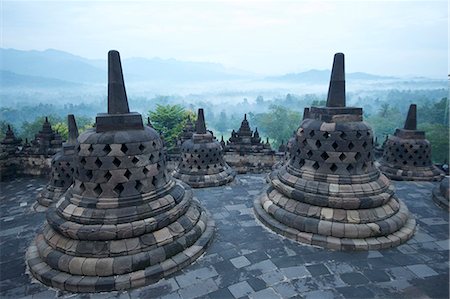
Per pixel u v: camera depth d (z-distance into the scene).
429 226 11.17
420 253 9.23
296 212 10.46
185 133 26.95
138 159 8.73
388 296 7.31
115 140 8.49
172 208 9.24
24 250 9.87
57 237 8.50
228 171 17.80
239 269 8.43
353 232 9.51
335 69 10.50
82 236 8.05
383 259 8.89
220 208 13.15
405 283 7.79
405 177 17.52
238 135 22.83
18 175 21.22
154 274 7.89
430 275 8.12
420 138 17.88
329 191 10.04
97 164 8.52
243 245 9.75
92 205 8.49
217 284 7.80
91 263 7.76
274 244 9.80
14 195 16.86
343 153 10.18
